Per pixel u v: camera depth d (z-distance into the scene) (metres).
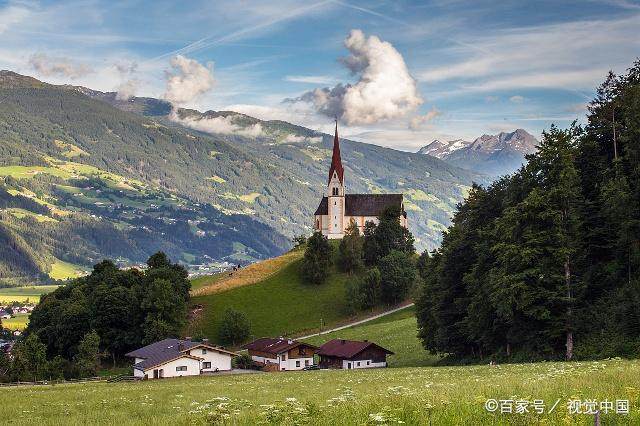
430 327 99.06
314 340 141.75
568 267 65.19
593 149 75.94
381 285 173.25
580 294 64.62
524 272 64.06
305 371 100.31
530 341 67.69
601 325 62.03
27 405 50.84
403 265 176.38
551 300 63.12
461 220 93.44
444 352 93.69
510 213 67.00
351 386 47.81
